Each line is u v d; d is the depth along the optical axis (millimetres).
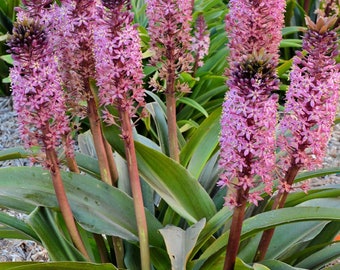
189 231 1798
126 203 1945
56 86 1641
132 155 1771
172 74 1983
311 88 1589
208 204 1968
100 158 1922
